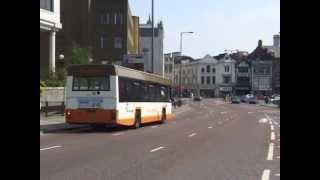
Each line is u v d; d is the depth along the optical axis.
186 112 61.97
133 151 17.69
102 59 95.62
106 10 96.19
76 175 11.99
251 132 28.20
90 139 22.61
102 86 27.11
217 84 176.12
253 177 11.97
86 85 27.30
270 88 164.12
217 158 15.80
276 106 92.06
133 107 29.41
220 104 104.19
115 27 96.12
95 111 27.12
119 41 96.38
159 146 19.61
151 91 33.34
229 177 11.95
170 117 38.69
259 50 168.00
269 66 165.12
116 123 27.08
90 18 94.44
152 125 34.47
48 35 61.22
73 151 17.50
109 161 14.80
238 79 169.50
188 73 188.25
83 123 27.31
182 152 17.50
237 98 115.62
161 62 137.62
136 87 30.05
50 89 43.19
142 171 12.80
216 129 30.67
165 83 37.03
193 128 31.41
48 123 31.55
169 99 38.50
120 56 95.81
